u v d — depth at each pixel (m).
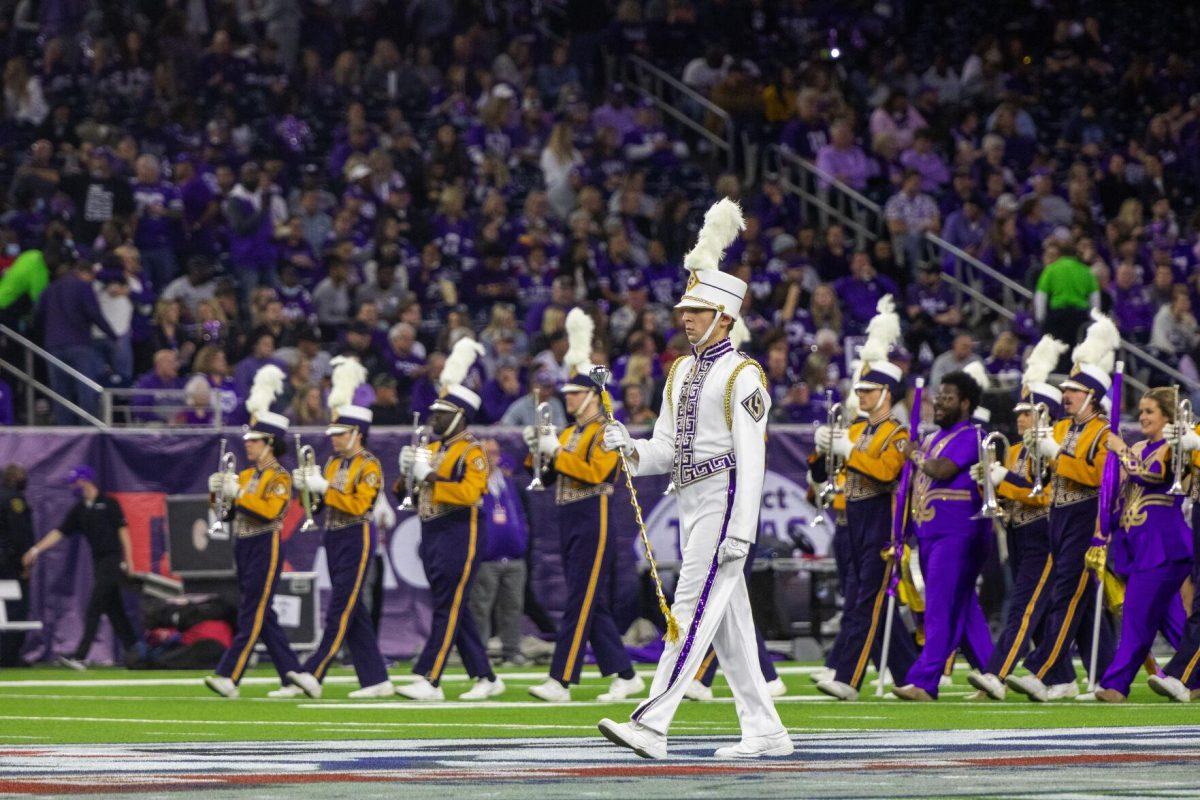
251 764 12.76
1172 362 44.22
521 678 29.02
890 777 11.48
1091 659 23.27
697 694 23.12
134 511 32.62
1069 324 40.31
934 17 57.28
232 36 46.28
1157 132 53.72
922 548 22.92
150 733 17.52
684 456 13.91
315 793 10.43
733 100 49.97
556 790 10.62
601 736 16.56
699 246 14.27
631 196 44.84
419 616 33.88
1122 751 13.61
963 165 50.03
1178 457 21.67
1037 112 55.91
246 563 24.75
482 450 23.91
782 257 43.75
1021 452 23.00
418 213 42.72
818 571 33.59
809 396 37.94
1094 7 58.84
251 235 39.53
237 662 24.53
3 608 31.75
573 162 44.97
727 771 12.05
